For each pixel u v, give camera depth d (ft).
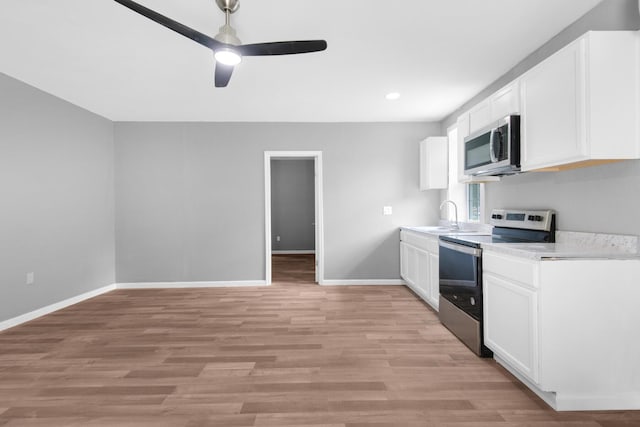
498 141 8.27
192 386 7.06
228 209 16.12
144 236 15.96
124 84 11.43
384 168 16.24
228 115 15.12
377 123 16.24
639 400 6.18
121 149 15.90
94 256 14.55
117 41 8.54
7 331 10.30
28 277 11.39
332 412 6.15
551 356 6.15
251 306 12.76
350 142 16.22
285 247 28.32
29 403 6.48
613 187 6.70
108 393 6.81
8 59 9.54
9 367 7.94
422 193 16.26
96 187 14.75
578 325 6.14
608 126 6.00
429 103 13.56
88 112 14.33
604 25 6.99
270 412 6.16
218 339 9.59
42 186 12.00
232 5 6.91
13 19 7.52
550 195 8.51
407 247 14.90
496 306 7.61
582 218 7.48
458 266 9.39
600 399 6.17
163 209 15.99
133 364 8.07
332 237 16.24
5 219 10.64
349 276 16.28
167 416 6.06
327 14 7.42
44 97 12.07
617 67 5.99
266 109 14.29
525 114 7.70
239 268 16.15
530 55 9.41
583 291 6.15
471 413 6.09
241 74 10.61
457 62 9.87
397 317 11.37
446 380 7.24
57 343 9.34
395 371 7.64
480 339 8.29
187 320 11.23
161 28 7.95
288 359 8.28
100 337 9.78
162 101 13.20
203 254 16.08
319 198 16.26
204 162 16.07
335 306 12.68
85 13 7.32
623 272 6.16
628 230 6.41
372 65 10.03
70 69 10.22
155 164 15.97
